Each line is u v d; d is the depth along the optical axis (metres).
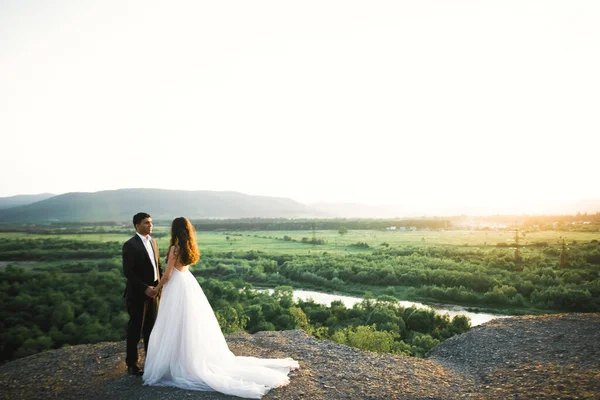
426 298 61.38
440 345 8.40
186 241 5.78
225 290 60.28
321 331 34.06
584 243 116.25
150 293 5.69
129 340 5.91
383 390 5.57
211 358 5.71
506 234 175.75
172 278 5.86
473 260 91.06
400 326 42.00
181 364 5.58
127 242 5.84
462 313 52.91
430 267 81.19
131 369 5.96
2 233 196.88
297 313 44.22
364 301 49.66
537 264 81.62
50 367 6.58
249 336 8.42
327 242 153.00
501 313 52.75
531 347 7.38
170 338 5.64
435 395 5.46
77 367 6.54
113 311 49.53
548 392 5.21
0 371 6.51
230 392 5.20
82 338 40.31
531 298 57.38
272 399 5.11
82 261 94.44
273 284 76.56
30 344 37.62
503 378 6.04
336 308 48.56
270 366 6.18
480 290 63.97
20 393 5.55
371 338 22.42
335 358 6.96
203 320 5.82
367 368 6.48
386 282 71.94
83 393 5.46
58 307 46.16
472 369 6.73
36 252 105.00
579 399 4.86
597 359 6.34
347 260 92.88
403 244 138.62
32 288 57.22
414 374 6.30
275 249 127.31
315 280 75.25
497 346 7.67
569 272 68.56
